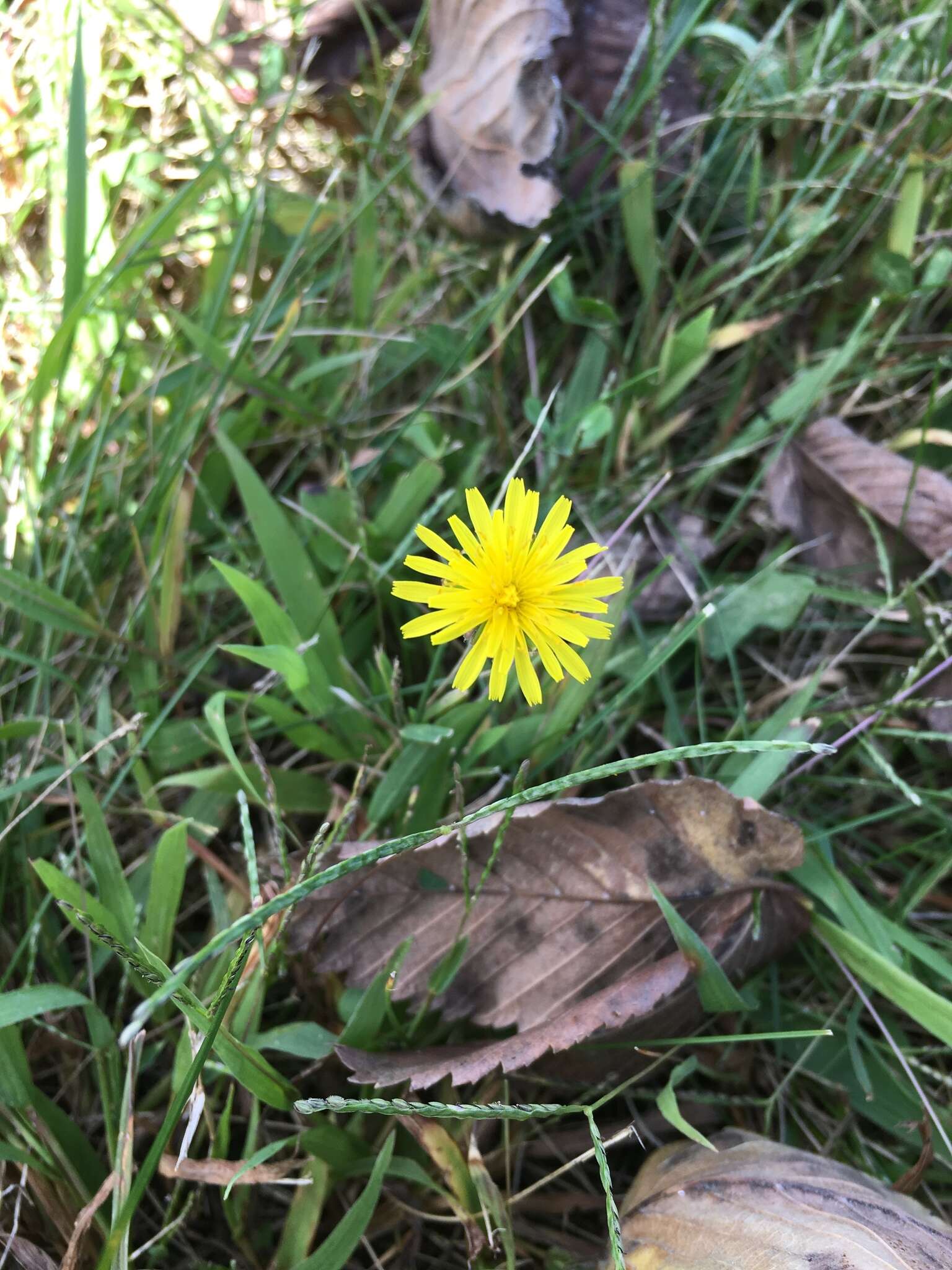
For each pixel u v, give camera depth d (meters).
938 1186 0.17
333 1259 0.14
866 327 0.23
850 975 0.17
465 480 0.20
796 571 0.20
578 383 0.21
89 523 0.21
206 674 0.20
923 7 0.23
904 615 0.19
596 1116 0.17
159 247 0.21
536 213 0.21
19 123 0.23
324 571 0.20
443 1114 0.12
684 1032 0.16
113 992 0.17
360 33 0.24
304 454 0.22
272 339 0.21
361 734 0.18
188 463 0.18
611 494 0.21
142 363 0.22
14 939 0.17
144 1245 0.15
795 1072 0.17
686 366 0.21
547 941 0.16
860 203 0.22
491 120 0.21
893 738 0.20
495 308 0.20
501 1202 0.15
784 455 0.21
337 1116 0.16
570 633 0.14
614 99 0.21
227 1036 0.14
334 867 0.11
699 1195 0.14
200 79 0.24
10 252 0.23
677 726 0.19
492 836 0.16
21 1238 0.15
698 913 0.16
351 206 0.23
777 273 0.21
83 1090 0.17
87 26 0.22
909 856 0.19
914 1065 0.16
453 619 0.13
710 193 0.23
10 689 0.19
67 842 0.19
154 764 0.18
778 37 0.25
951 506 0.19
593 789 0.19
